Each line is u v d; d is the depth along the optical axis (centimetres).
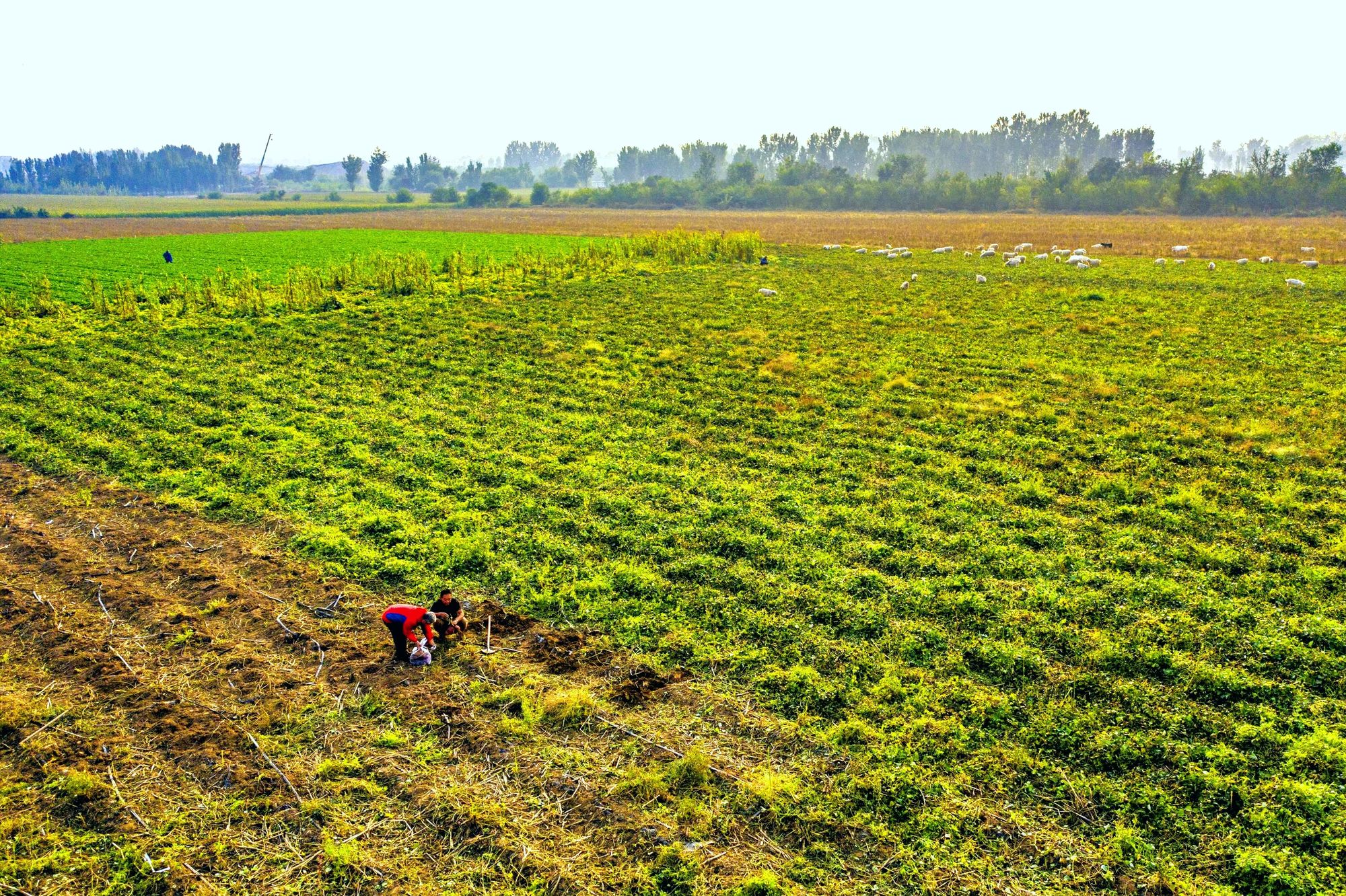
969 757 882
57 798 832
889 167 14962
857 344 2691
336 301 3347
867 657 1048
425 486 1591
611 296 3581
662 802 830
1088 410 1994
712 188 16350
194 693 991
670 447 1797
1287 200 11306
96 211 15062
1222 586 1200
